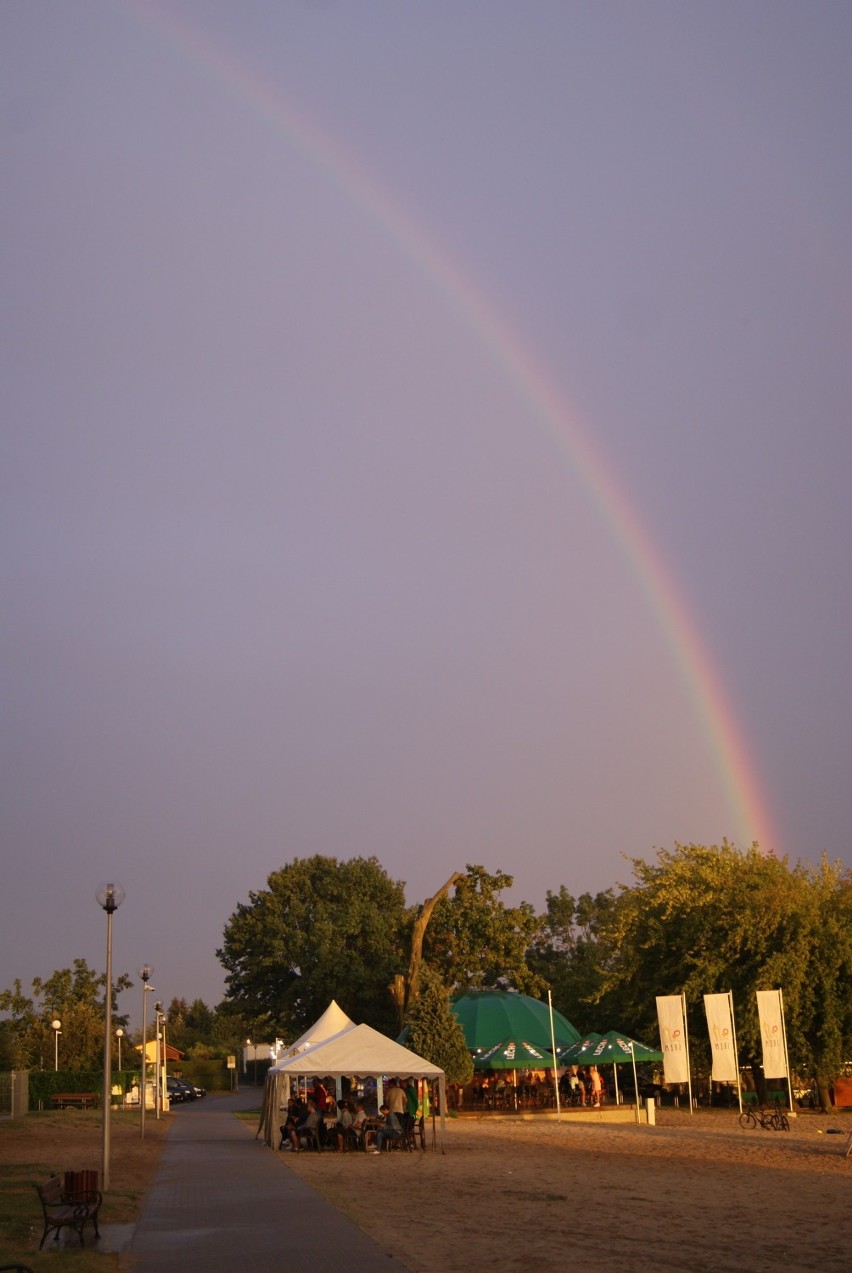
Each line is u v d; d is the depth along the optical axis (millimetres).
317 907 75938
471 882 71312
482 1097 56000
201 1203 21453
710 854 55031
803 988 49875
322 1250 15719
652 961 55312
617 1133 40812
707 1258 15438
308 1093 42281
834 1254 15852
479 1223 18812
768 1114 46000
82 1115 58688
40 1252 15664
